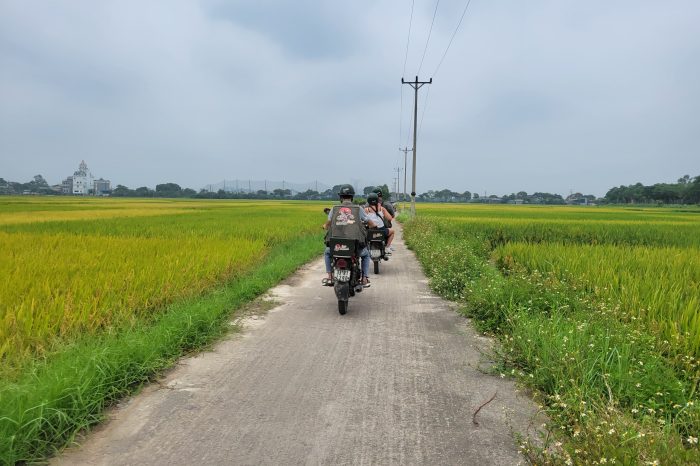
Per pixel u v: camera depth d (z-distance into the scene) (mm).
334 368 4941
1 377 4141
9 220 25531
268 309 7734
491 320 6512
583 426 3396
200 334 5832
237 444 3330
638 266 10133
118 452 3205
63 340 5250
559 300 6887
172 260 9789
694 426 3494
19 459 3045
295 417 3771
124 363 4438
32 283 7273
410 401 4137
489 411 3965
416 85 35594
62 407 3605
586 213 55031
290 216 32781
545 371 4438
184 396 4164
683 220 37594
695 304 6277
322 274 11617
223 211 43250
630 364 4430
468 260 10680
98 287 7012
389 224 12258
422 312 7668
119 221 24812
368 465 3094
